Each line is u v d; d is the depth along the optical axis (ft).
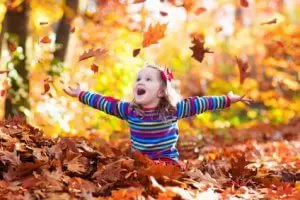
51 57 42.22
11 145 20.03
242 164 22.71
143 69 22.34
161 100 22.15
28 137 21.47
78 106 42.22
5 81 34.73
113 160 20.70
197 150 34.35
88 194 17.02
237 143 39.63
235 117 73.05
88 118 43.42
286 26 68.85
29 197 16.58
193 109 22.39
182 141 37.24
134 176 18.97
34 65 40.68
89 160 20.68
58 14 54.90
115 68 49.11
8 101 37.42
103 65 48.70
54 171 18.85
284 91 82.58
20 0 38.63
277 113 72.33
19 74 38.27
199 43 23.08
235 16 93.45
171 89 22.18
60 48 43.34
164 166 19.13
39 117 37.96
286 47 67.82
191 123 60.54
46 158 19.74
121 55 50.26
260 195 19.72
